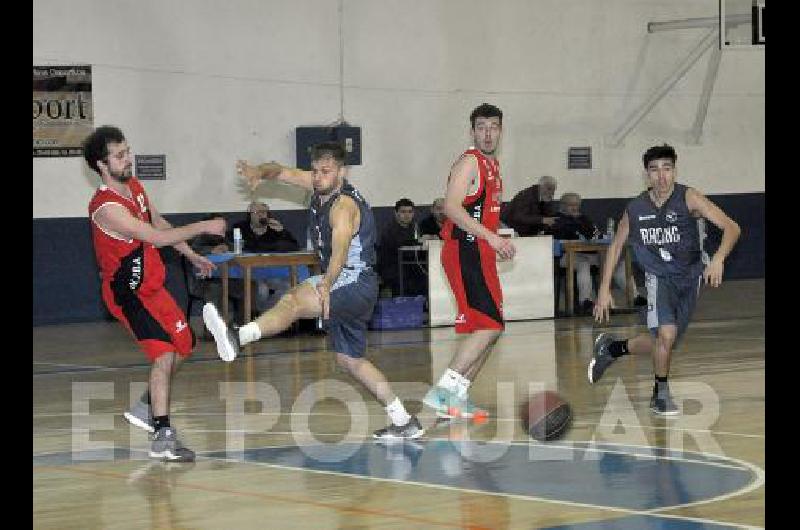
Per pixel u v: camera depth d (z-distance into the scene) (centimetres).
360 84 2570
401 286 2258
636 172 2903
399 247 2253
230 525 750
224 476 908
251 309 2055
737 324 2022
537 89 2772
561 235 2369
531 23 2759
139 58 2350
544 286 2220
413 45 2625
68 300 2297
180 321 985
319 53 2525
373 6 2580
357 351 1042
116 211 945
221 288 2077
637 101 2886
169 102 2381
